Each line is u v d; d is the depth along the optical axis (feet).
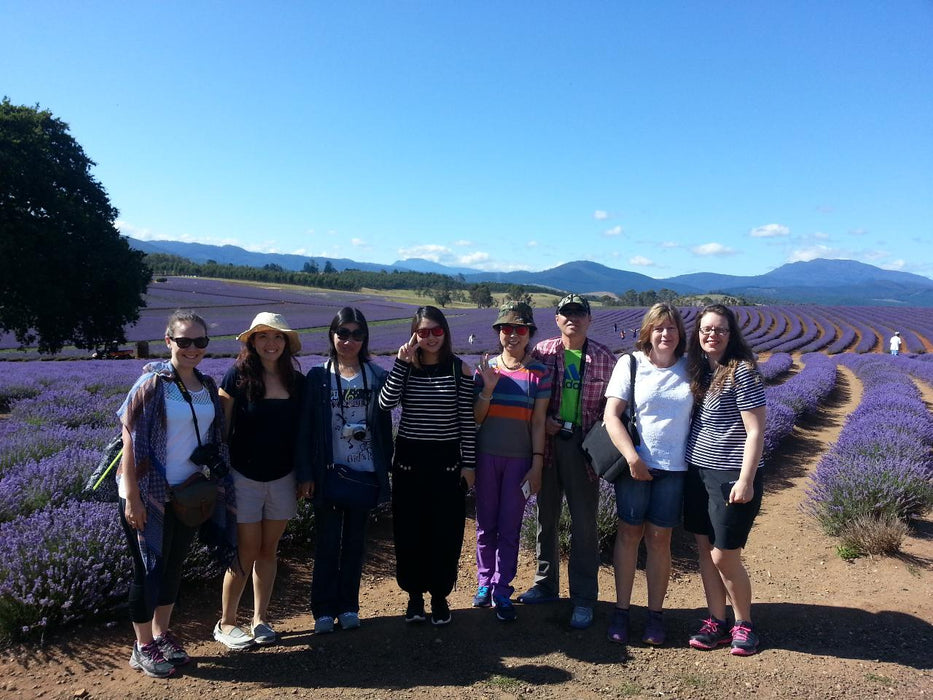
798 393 35.04
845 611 10.90
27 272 64.28
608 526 14.20
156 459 8.52
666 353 10.07
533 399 10.86
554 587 11.71
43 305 66.28
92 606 9.62
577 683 8.60
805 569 13.33
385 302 245.65
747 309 200.64
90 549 10.28
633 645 9.89
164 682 8.39
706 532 9.69
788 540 15.31
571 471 10.80
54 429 20.35
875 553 13.56
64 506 12.70
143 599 8.41
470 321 164.14
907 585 11.95
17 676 8.36
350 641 9.84
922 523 15.74
